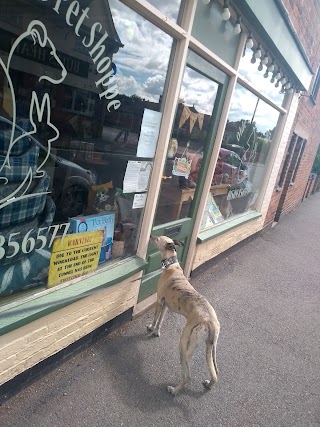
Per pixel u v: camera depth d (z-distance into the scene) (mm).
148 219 3209
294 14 5008
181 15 2760
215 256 5285
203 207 4164
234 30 3449
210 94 3674
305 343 3820
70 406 2361
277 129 6449
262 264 6066
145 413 2436
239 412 2637
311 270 6324
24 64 1872
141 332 3316
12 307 2158
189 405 2590
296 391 3010
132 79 2615
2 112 1852
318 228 10320
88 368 2732
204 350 3291
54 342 2518
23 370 2328
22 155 2023
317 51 7016
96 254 2842
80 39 2113
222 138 4082
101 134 2543
